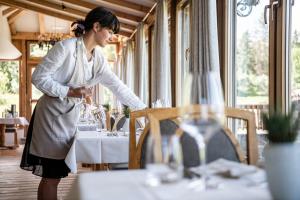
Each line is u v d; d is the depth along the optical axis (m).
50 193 2.39
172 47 5.91
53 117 2.33
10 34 12.49
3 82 12.62
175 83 5.84
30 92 12.77
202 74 1.09
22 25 12.54
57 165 2.37
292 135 0.79
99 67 2.54
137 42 8.49
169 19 6.15
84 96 2.34
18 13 11.49
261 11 3.24
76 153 2.84
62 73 2.36
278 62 2.88
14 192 4.29
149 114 1.55
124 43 11.45
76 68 2.38
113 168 3.30
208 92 1.07
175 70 5.85
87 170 5.69
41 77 2.25
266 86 3.16
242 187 0.93
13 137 9.40
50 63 2.27
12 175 5.38
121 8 8.09
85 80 2.46
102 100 11.71
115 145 2.89
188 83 1.10
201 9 3.62
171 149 0.98
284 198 0.77
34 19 12.33
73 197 1.01
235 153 1.50
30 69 12.84
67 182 4.78
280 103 2.84
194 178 1.02
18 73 12.73
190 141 1.48
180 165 0.98
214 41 3.47
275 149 0.78
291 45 2.80
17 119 9.27
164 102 5.20
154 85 6.07
